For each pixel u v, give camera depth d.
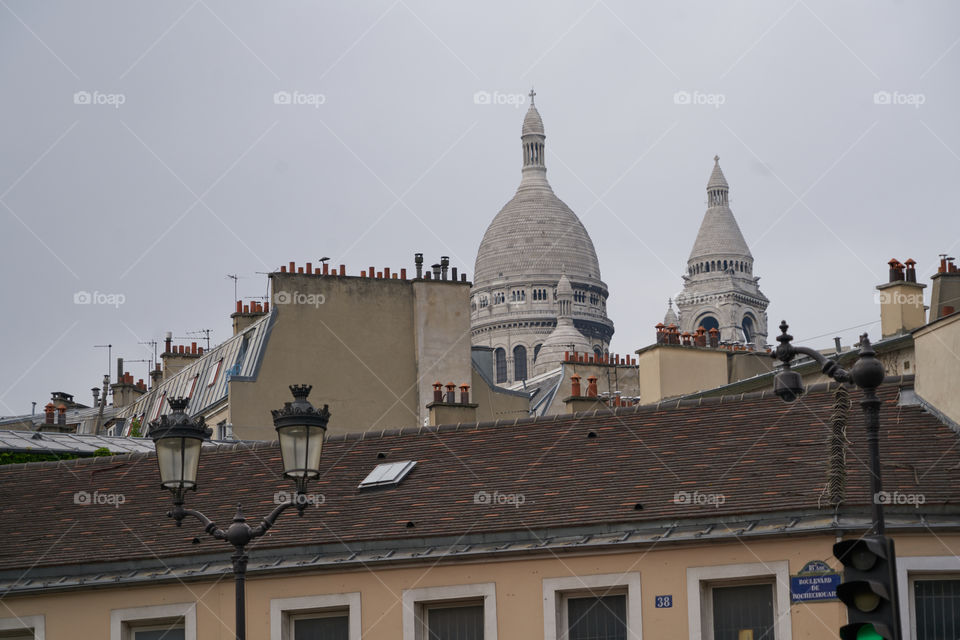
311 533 42.91
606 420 45.25
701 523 39.47
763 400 44.16
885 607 30.05
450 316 96.75
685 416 44.56
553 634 39.72
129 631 42.94
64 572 43.81
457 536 41.19
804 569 38.19
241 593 35.41
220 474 47.44
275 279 94.56
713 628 39.00
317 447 35.75
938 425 41.78
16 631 43.50
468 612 40.81
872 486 32.44
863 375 32.69
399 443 46.91
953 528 37.97
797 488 39.69
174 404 36.94
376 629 40.97
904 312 69.44
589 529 40.31
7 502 48.44
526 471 43.78
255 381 92.31
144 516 45.97
